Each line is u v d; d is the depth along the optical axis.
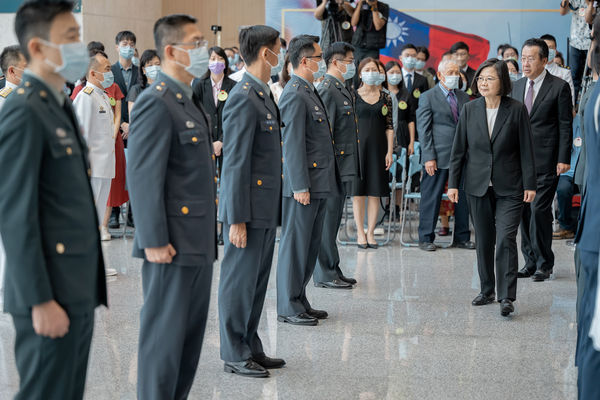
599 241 2.79
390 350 4.20
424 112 6.97
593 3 7.20
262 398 3.48
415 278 5.95
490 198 5.00
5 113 2.16
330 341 4.35
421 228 7.14
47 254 2.21
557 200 7.57
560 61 8.66
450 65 6.84
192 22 2.93
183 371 3.10
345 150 5.84
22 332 2.24
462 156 5.09
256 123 3.65
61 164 2.24
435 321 4.77
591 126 2.78
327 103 5.86
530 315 4.93
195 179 2.90
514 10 10.71
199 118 2.96
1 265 4.83
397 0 10.88
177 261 2.86
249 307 3.75
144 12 11.93
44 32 2.22
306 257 4.68
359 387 3.63
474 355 4.12
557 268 6.31
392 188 7.45
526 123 4.90
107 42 10.98
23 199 2.12
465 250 7.13
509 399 3.50
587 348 2.80
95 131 5.81
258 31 3.73
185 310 2.92
